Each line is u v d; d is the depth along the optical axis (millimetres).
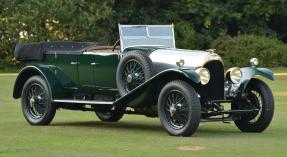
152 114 13211
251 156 9891
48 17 37812
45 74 13977
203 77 11977
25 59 14719
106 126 14031
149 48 13141
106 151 10336
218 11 42875
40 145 10977
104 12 39156
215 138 11953
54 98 13875
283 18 46312
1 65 37562
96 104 13281
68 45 14695
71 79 14094
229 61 40219
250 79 12930
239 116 12898
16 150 10430
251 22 44594
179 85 11945
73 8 38375
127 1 42062
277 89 25234
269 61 40375
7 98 21062
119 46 13922
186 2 42906
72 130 13188
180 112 12031
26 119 14203
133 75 12750
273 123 14617
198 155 9953
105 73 13477
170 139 11758
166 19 42750
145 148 10648
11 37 37500
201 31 43750
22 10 37938
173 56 12703
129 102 12836
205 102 12672
